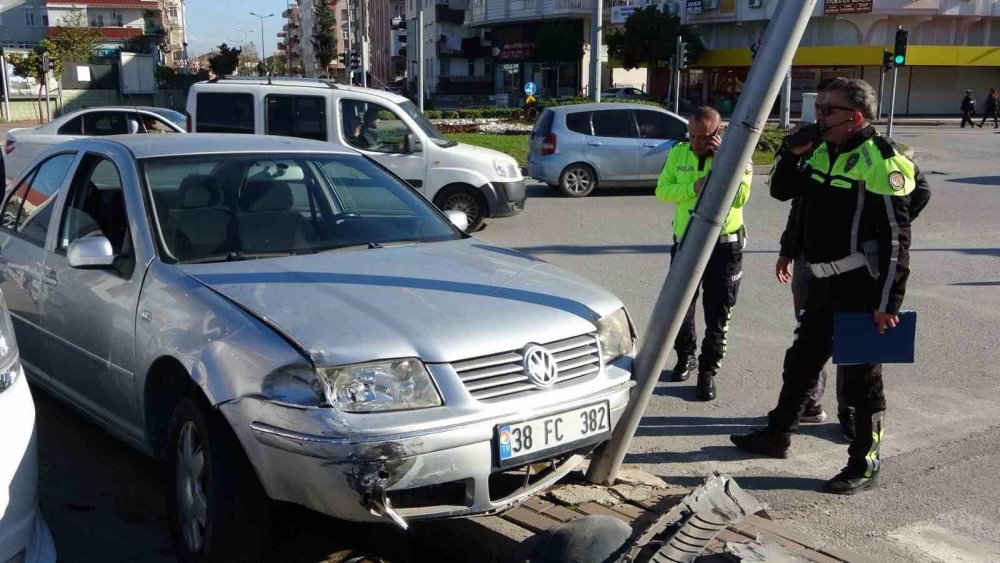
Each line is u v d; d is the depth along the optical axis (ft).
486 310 12.35
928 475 16.39
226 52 263.90
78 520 14.64
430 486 11.23
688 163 19.43
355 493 10.56
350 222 16.17
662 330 13.37
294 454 10.74
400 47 284.00
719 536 12.70
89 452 17.25
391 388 10.98
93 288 15.05
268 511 11.96
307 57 424.87
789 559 11.64
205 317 12.36
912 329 14.60
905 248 14.42
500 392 11.50
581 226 44.39
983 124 139.54
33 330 17.38
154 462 16.85
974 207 50.11
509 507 11.68
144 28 277.64
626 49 167.02
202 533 12.25
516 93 203.92
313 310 11.94
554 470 12.27
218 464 11.66
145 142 16.80
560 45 178.40
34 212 18.26
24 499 10.42
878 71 163.12
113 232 15.67
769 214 48.11
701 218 13.02
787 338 25.22
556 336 12.34
